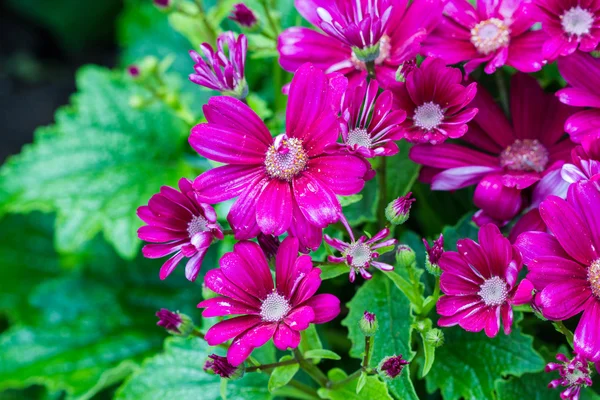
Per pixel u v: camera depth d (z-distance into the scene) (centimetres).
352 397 44
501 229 45
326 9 43
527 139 45
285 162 40
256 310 40
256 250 40
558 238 40
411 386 43
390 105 40
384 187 45
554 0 42
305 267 39
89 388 56
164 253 41
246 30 48
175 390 48
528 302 40
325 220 40
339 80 40
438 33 44
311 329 44
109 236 56
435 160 43
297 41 45
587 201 40
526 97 45
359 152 39
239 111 41
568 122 43
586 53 43
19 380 58
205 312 40
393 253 45
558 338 48
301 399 50
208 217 40
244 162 41
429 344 42
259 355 47
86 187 58
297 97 40
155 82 54
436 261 40
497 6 44
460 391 45
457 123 41
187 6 52
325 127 40
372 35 41
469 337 45
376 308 45
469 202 49
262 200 40
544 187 43
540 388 45
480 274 40
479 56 44
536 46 43
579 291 40
